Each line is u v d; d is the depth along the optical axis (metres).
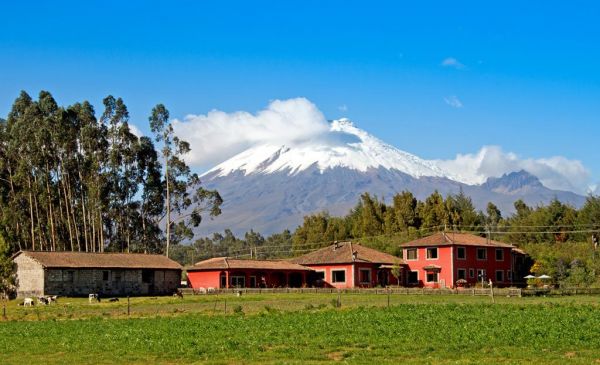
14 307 74.50
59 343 42.53
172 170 124.69
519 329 44.19
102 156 119.25
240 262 109.88
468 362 33.44
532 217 154.38
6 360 36.66
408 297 84.44
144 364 35.00
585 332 42.62
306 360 35.16
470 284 110.81
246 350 38.28
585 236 143.12
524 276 119.75
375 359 34.94
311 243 172.25
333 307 63.88
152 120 124.31
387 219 163.25
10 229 115.12
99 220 118.38
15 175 113.94
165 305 74.12
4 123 121.25
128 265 98.56
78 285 94.06
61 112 116.62
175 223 125.69
